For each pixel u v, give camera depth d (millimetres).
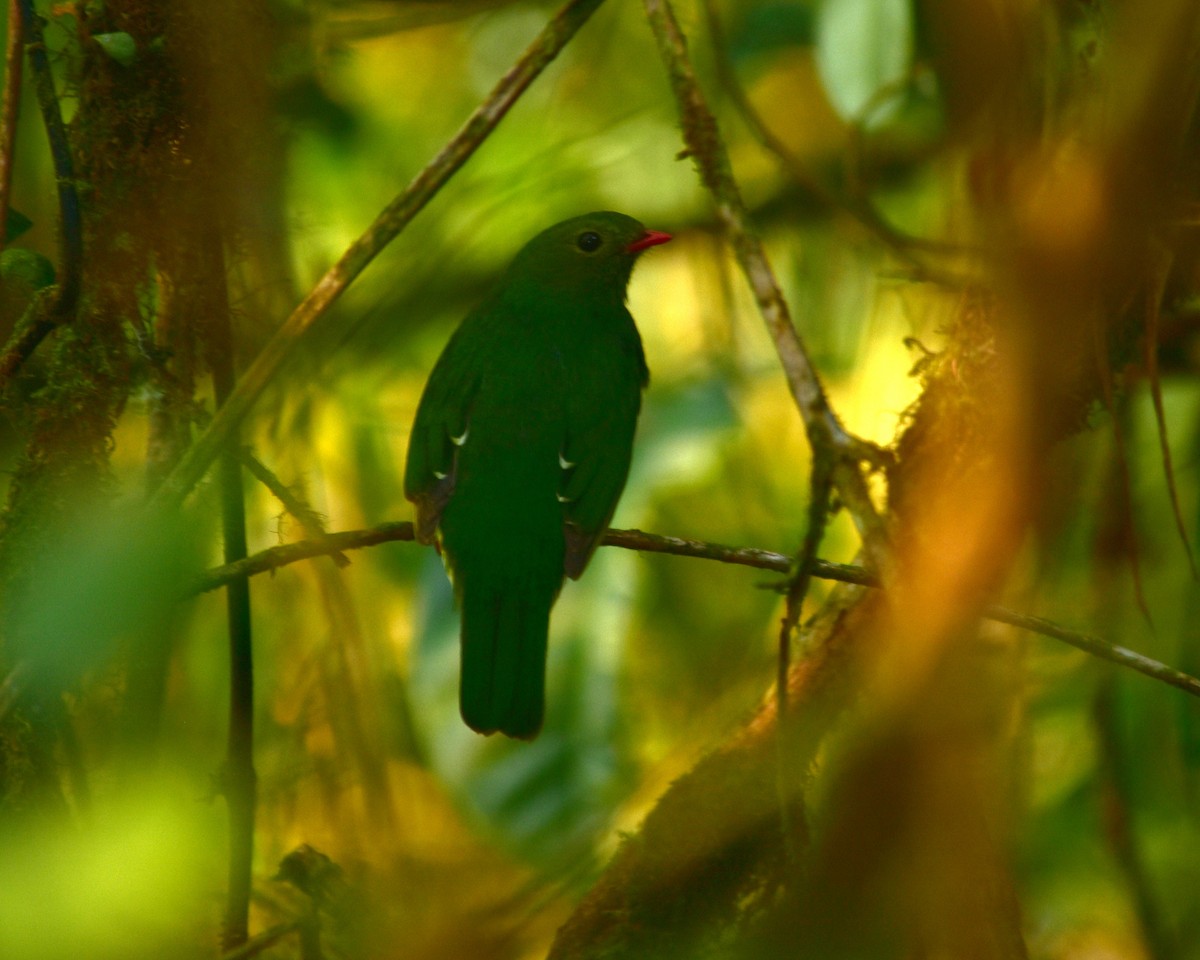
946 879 4465
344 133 9273
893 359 9234
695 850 6461
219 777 6445
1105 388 5629
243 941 6363
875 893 4461
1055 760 8297
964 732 4410
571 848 7555
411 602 9625
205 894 5492
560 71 10625
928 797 4418
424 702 8758
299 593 8188
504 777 8586
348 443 9492
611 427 8336
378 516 9500
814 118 10039
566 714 8867
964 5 5590
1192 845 7973
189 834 4781
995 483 4422
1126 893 7742
